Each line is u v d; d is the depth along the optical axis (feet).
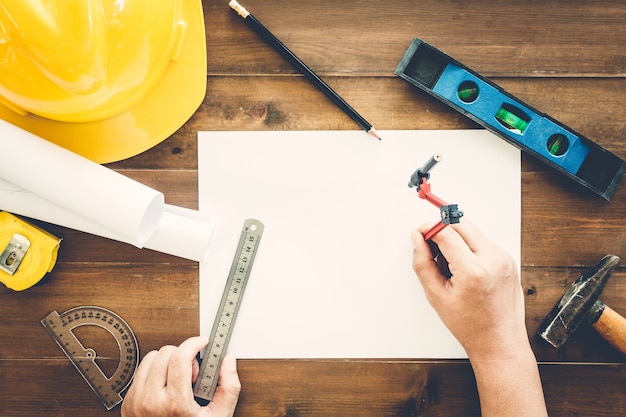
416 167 2.32
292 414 2.35
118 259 2.34
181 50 2.25
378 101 2.32
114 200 2.06
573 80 2.32
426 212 2.33
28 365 2.36
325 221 2.33
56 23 1.71
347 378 2.36
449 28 2.31
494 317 2.14
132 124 2.29
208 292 2.34
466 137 2.32
